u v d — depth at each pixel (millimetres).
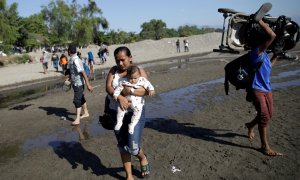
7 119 10055
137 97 4508
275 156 5520
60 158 6266
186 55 35875
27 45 67250
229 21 5773
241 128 7082
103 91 13523
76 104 8484
